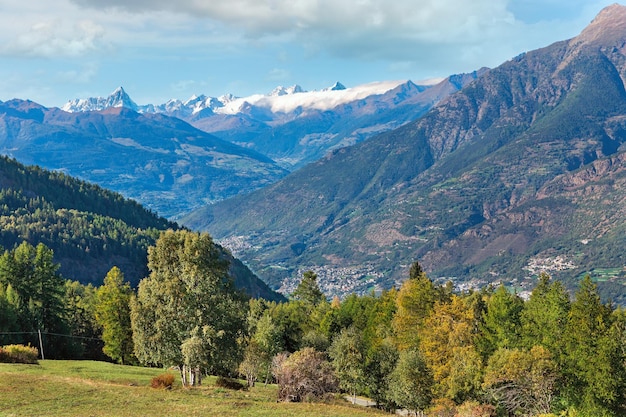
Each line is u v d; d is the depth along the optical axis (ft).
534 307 278.05
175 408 168.76
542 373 222.07
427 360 259.60
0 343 331.77
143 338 215.31
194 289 215.31
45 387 183.21
